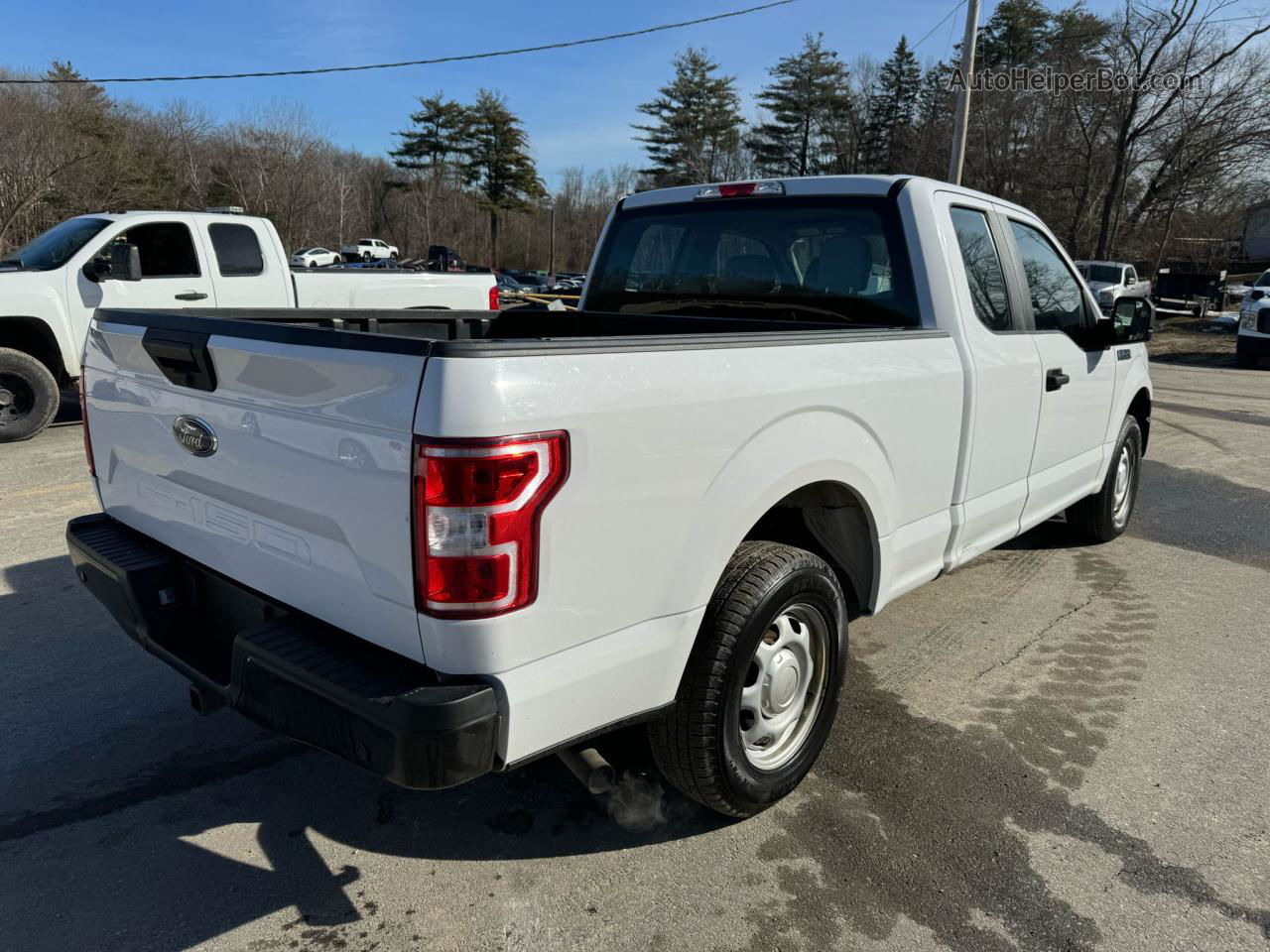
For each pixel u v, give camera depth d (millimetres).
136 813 2805
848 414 2758
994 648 4129
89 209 41406
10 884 2477
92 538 2914
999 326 3711
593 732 2191
